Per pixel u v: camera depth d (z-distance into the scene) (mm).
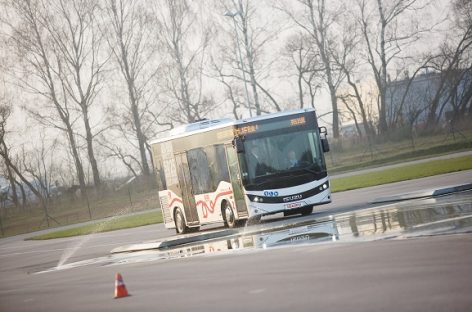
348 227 21266
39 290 18938
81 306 14070
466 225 16484
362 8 90750
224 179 31750
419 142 80938
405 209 23438
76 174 95562
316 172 31016
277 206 30562
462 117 85562
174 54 91625
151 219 53312
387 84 89875
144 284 16125
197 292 13453
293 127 31172
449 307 8828
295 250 17812
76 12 93688
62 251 36562
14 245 55000
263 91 93000
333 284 11844
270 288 12508
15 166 95562
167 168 35562
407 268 12148
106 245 35125
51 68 94125
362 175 59812
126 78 93188
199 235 27375
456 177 35156
